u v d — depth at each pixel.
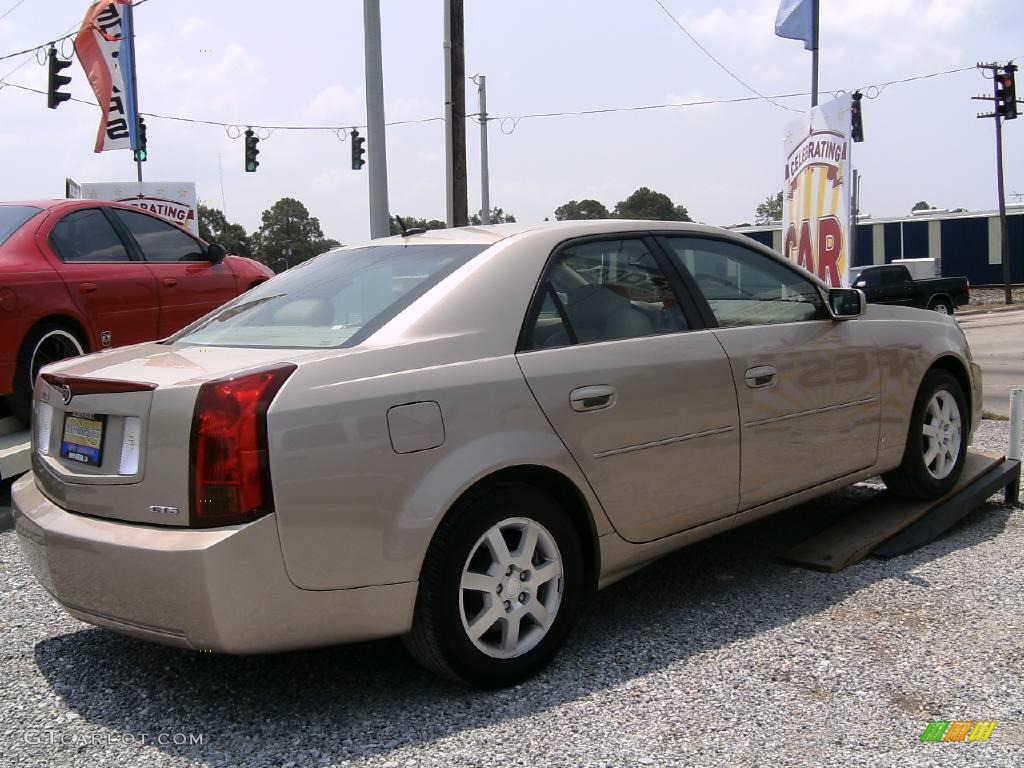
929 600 4.06
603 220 4.09
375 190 11.94
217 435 2.85
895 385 4.90
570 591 3.49
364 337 3.29
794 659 3.51
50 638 3.90
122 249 7.10
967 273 47.62
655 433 3.75
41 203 6.77
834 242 12.24
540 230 3.83
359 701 3.29
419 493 3.09
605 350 3.67
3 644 3.84
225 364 3.13
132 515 2.99
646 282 4.00
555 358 3.52
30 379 6.03
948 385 5.28
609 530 3.65
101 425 3.13
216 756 2.93
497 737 2.99
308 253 90.81
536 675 3.44
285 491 2.87
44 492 3.40
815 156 12.62
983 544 4.87
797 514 5.48
